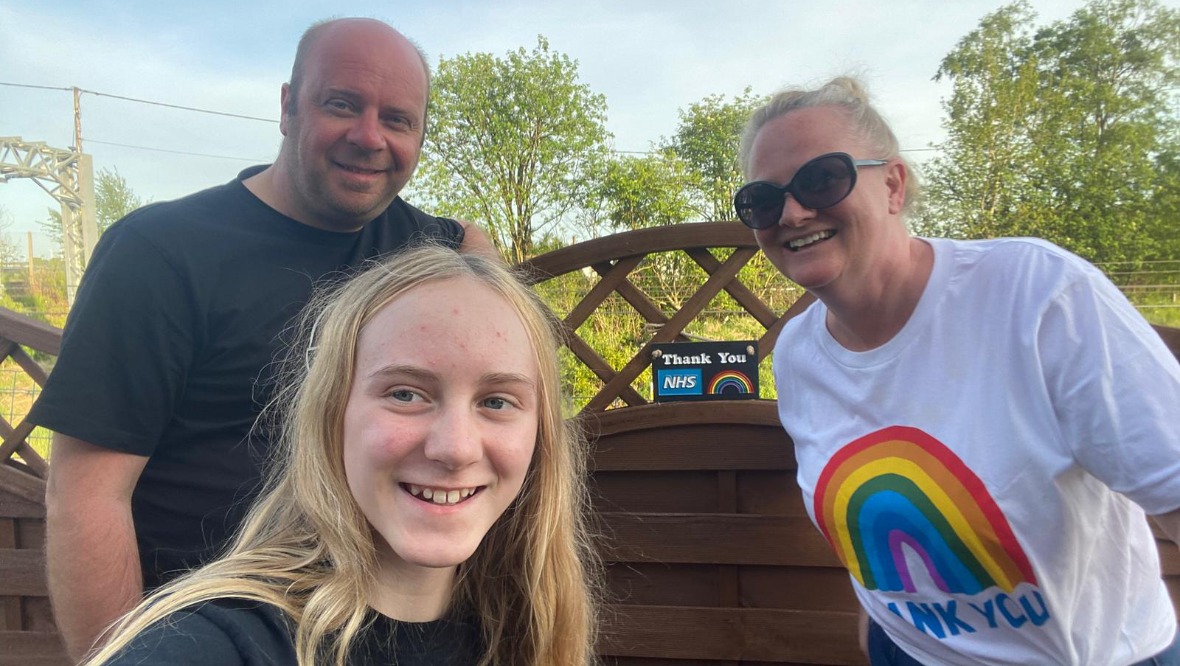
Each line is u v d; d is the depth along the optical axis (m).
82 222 21.59
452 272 0.95
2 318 2.26
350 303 0.95
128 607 1.30
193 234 1.43
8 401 4.89
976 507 1.21
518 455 0.91
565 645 1.14
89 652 1.12
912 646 1.45
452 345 0.86
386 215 1.79
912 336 1.28
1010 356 1.17
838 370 1.43
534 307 1.05
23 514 2.29
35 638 2.28
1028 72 12.98
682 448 2.30
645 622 2.30
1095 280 1.12
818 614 2.21
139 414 1.35
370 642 0.90
